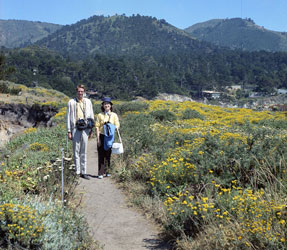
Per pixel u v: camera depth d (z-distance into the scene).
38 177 5.66
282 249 3.17
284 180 4.91
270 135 7.57
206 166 5.81
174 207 4.77
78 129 6.90
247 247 3.35
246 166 5.54
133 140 10.04
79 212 4.99
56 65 198.62
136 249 4.08
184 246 3.96
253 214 3.78
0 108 35.06
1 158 8.77
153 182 6.20
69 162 6.91
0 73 38.62
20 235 3.32
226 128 14.08
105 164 7.86
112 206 5.70
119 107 23.03
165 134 11.58
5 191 4.71
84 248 3.87
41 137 12.55
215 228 3.85
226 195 4.62
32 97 41.84
